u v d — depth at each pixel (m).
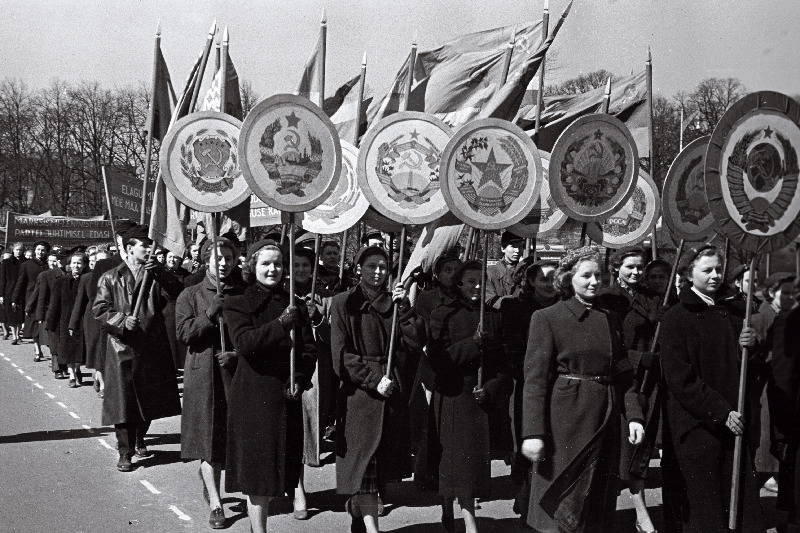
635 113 8.12
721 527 4.75
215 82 7.31
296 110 5.45
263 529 5.14
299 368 5.16
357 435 5.41
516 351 6.15
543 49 6.82
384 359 5.55
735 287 6.45
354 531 5.59
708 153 4.84
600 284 4.99
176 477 7.26
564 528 4.80
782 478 5.15
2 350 17.23
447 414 5.45
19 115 32.62
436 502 6.59
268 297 5.27
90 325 10.94
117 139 33.88
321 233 7.47
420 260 6.96
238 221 6.47
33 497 6.60
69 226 22.66
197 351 6.15
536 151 5.69
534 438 4.87
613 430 4.90
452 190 5.55
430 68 8.12
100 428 9.25
